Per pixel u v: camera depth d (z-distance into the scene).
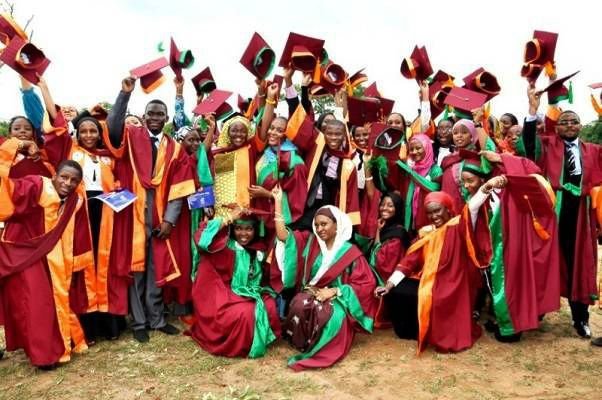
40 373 4.88
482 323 6.27
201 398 4.37
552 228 5.64
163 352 5.38
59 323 4.98
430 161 6.59
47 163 5.56
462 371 4.89
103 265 5.52
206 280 5.59
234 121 6.21
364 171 6.28
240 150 6.24
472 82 6.55
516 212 5.52
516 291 5.48
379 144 6.10
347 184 6.17
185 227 6.15
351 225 5.69
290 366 4.99
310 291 5.45
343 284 5.57
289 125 6.05
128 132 5.79
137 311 5.77
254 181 6.28
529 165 5.54
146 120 5.96
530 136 5.96
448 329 5.36
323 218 5.49
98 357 5.24
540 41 5.95
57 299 4.98
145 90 5.77
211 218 6.20
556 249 5.63
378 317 6.02
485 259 5.42
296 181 6.00
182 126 7.28
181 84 7.28
